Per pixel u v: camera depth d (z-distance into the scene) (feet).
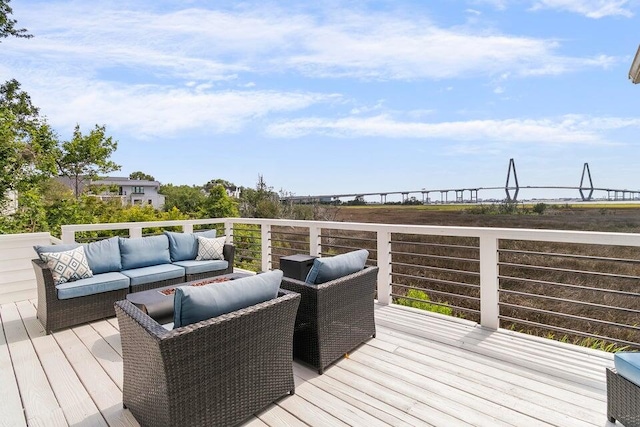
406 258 26.55
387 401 6.97
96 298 11.69
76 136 37.22
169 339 5.19
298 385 7.61
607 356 8.32
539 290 18.97
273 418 6.52
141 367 5.96
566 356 8.40
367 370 8.20
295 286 8.33
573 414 6.46
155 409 5.67
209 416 5.78
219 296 6.04
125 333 6.47
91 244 13.02
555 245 23.49
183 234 15.72
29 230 25.71
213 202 37.78
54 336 10.60
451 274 23.11
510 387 7.40
